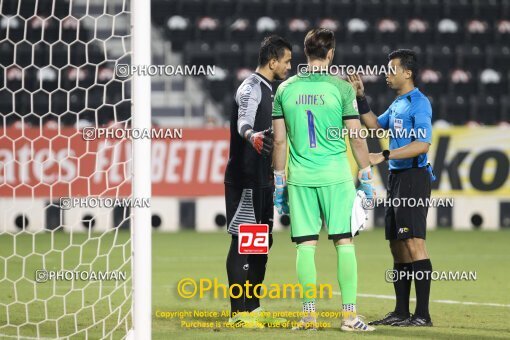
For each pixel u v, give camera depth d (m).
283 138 22.56
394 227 24.09
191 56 75.75
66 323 23.92
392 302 28.55
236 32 78.06
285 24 81.00
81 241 51.59
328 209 22.23
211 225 61.91
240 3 80.62
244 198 23.78
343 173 22.27
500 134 62.59
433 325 23.50
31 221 58.44
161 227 61.59
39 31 72.38
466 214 62.88
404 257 24.08
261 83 23.80
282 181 22.84
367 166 22.58
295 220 22.36
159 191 61.06
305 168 22.22
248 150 23.64
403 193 23.61
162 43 76.19
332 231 22.20
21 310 26.20
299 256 22.41
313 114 22.17
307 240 22.38
